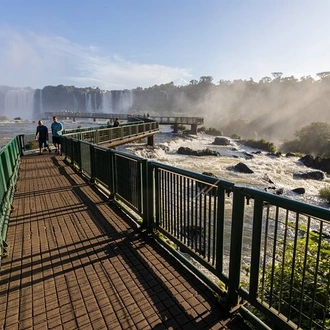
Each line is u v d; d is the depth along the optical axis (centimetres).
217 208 248
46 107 18412
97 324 223
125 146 2872
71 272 302
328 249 280
